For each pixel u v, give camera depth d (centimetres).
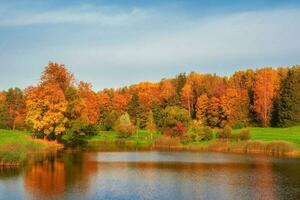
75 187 5116
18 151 6944
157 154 8969
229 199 4594
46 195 4669
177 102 16600
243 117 14350
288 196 4709
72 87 11062
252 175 6050
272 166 6950
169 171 6419
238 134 10469
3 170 6247
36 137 10344
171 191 4956
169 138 10862
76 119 10856
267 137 10725
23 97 16188
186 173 6244
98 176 5919
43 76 10919
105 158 8112
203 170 6556
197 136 11056
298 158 8062
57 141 10712
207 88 16862
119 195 4731
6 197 4566
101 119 15212
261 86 14350
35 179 5575
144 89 18638
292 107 13225
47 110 9819
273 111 14262
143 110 15750
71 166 6888
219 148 9862
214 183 5450
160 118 13188
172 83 19125
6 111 14988
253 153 9125
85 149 10031
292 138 10475
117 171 6400
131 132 12662
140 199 4562
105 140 12325
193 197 4678
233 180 5647
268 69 15150
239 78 16912
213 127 14675
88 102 12950
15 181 5412
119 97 16388
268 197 4672
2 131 10912
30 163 7075
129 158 8175
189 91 16625
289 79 13425
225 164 7244
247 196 4728
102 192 4866
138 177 5878
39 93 9756
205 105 14850
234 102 14238
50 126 9806
